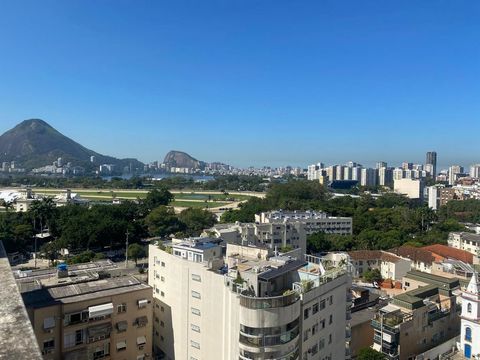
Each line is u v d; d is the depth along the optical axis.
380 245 172.12
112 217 199.12
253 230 146.50
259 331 49.88
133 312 62.56
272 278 54.75
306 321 54.16
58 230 188.12
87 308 58.00
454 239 178.12
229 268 59.66
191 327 61.69
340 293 62.09
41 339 54.44
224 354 55.12
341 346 62.81
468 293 79.31
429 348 88.88
